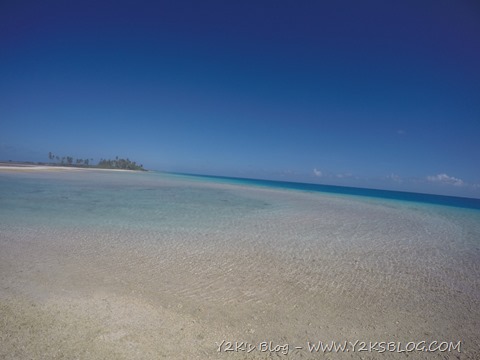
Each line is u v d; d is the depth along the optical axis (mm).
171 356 2869
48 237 6992
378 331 3633
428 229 11875
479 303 4648
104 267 5234
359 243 8422
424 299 4691
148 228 8750
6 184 19281
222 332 3377
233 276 5207
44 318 3373
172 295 4262
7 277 4484
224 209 14250
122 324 3367
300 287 4891
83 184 24141
